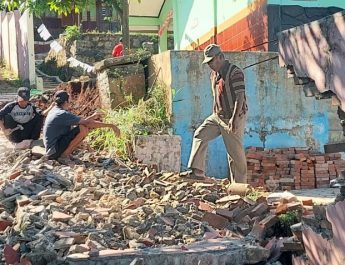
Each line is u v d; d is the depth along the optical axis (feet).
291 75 14.60
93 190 22.67
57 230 18.25
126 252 16.49
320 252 14.17
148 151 30.12
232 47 42.32
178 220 19.52
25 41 67.10
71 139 27.84
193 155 26.58
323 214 14.28
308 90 14.23
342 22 12.12
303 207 21.06
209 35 47.24
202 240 18.08
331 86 12.68
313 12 37.09
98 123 28.14
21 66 69.67
